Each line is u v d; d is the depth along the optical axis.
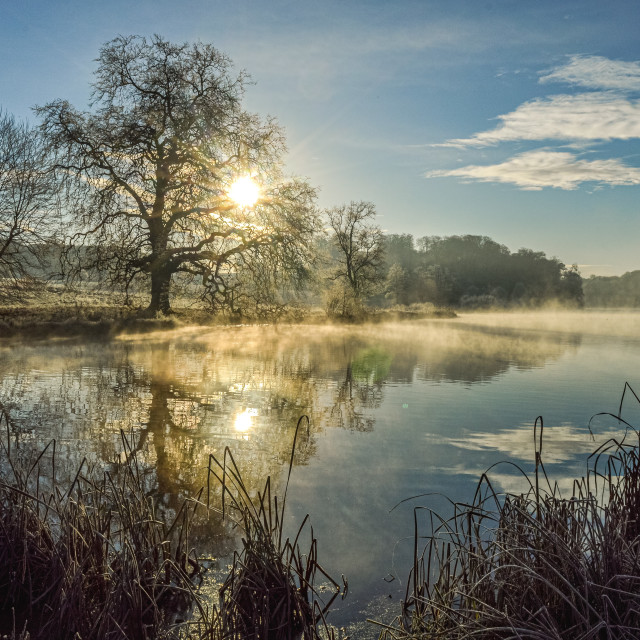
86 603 4.01
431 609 4.12
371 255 62.72
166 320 30.00
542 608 3.53
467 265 144.75
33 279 28.38
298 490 6.84
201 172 29.88
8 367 15.65
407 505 6.43
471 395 13.88
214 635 3.85
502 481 7.32
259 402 12.13
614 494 4.88
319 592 4.63
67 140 28.47
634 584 3.72
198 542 5.31
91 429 9.21
